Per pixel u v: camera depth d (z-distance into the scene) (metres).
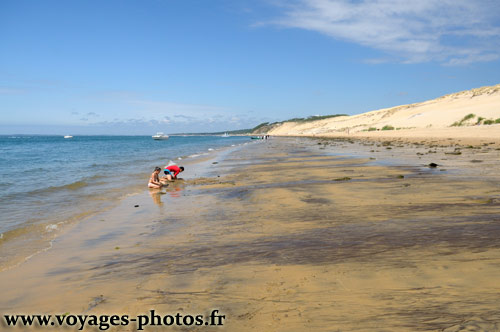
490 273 3.43
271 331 2.70
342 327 2.67
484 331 2.40
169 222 7.29
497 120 57.28
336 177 13.01
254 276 3.90
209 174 17.17
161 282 3.96
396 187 9.70
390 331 2.54
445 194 8.15
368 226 5.72
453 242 4.51
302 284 3.56
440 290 3.15
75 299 3.70
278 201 8.73
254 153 35.59
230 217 7.32
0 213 8.80
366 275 3.65
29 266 4.96
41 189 12.87
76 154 40.09
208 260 4.63
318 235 5.41
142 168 21.84
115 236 6.43
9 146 74.12
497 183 9.30
